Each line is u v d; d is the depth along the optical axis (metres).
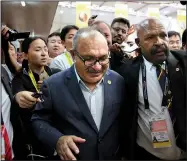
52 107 1.20
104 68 1.16
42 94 1.21
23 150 1.31
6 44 1.51
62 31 2.14
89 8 2.66
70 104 1.18
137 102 1.35
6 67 1.52
